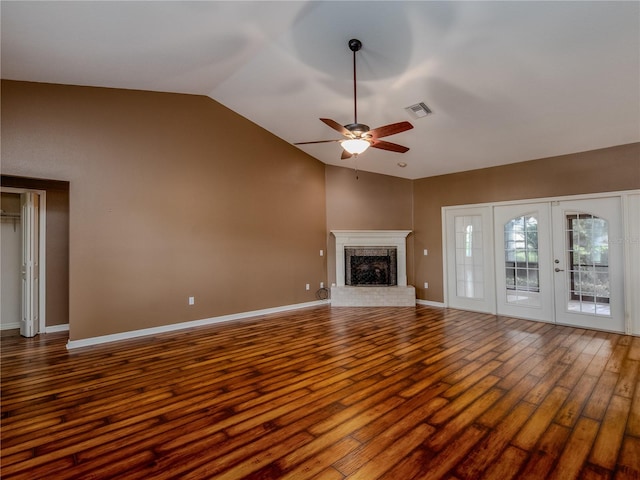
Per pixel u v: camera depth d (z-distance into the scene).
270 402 2.60
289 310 6.09
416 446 2.02
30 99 3.79
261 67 4.07
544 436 2.10
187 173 4.91
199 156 5.03
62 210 4.83
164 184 4.69
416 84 3.79
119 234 4.32
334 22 3.12
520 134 4.45
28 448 2.04
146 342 4.18
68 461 1.91
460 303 6.09
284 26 3.24
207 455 1.96
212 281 5.15
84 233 4.07
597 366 3.22
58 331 4.77
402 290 6.34
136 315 4.43
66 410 2.50
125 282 4.35
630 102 3.47
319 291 6.64
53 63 3.48
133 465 1.88
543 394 2.66
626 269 4.31
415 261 6.71
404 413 2.41
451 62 3.31
